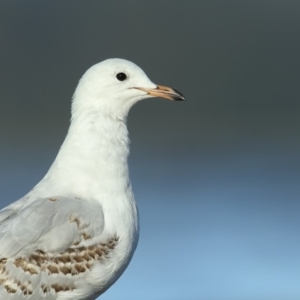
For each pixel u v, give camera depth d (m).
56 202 10.53
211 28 35.09
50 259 10.24
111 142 11.06
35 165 22.39
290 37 35.28
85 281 10.48
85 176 10.82
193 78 31.77
